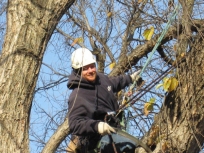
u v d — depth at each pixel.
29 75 4.19
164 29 4.88
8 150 3.95
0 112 4.04
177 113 4.55
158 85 4.70
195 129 4.46
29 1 4.36
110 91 4.97
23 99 4.13
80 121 4.57
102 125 4.47
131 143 4.74
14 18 4.33
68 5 4.46
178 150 4.45
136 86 5.28
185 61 4.59
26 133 4.10
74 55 4.95
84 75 4.86
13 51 4.21
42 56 4.31
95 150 4.77
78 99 4.76
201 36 4.39
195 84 4.50
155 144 4.68
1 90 4.11
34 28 4.30
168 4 4.81
